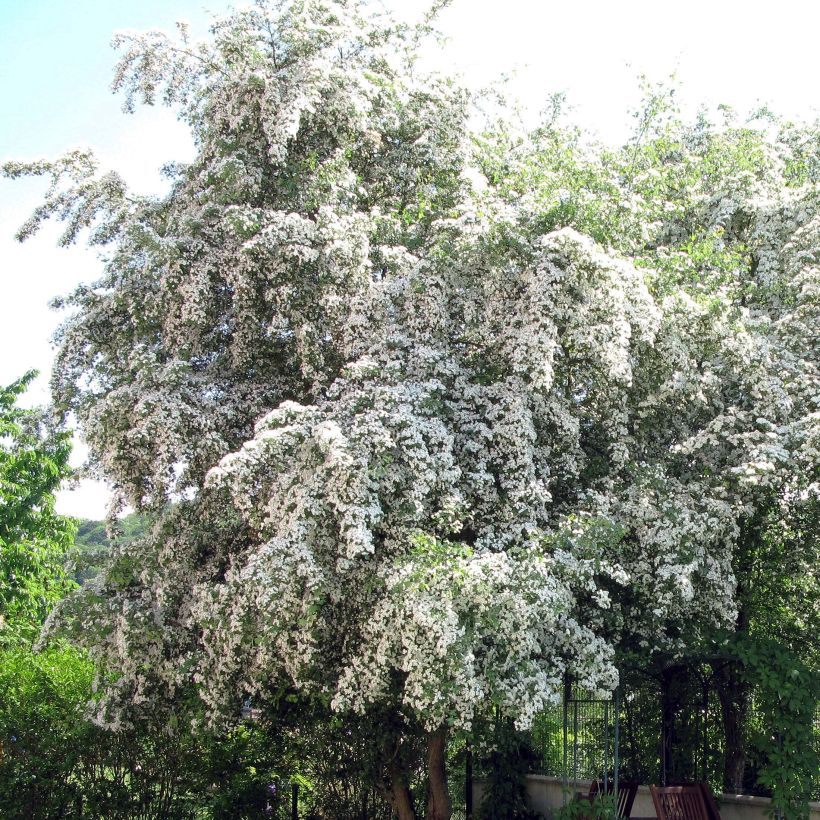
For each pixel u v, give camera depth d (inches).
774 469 370.6
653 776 494.9
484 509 369.1
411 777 457.4
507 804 475.5
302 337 398.0
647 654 404.5
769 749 387.2
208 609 349.4
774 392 394.0
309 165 422.3
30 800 455.2
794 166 498.0
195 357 443.5
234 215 394.9
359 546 317.1
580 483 410.3
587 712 475.8
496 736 434.9
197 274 410.0
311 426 349.4
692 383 395.9
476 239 374.6
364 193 441.7
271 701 416.5
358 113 425.4
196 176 462.9
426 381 373.1
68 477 467.2
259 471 357.7
